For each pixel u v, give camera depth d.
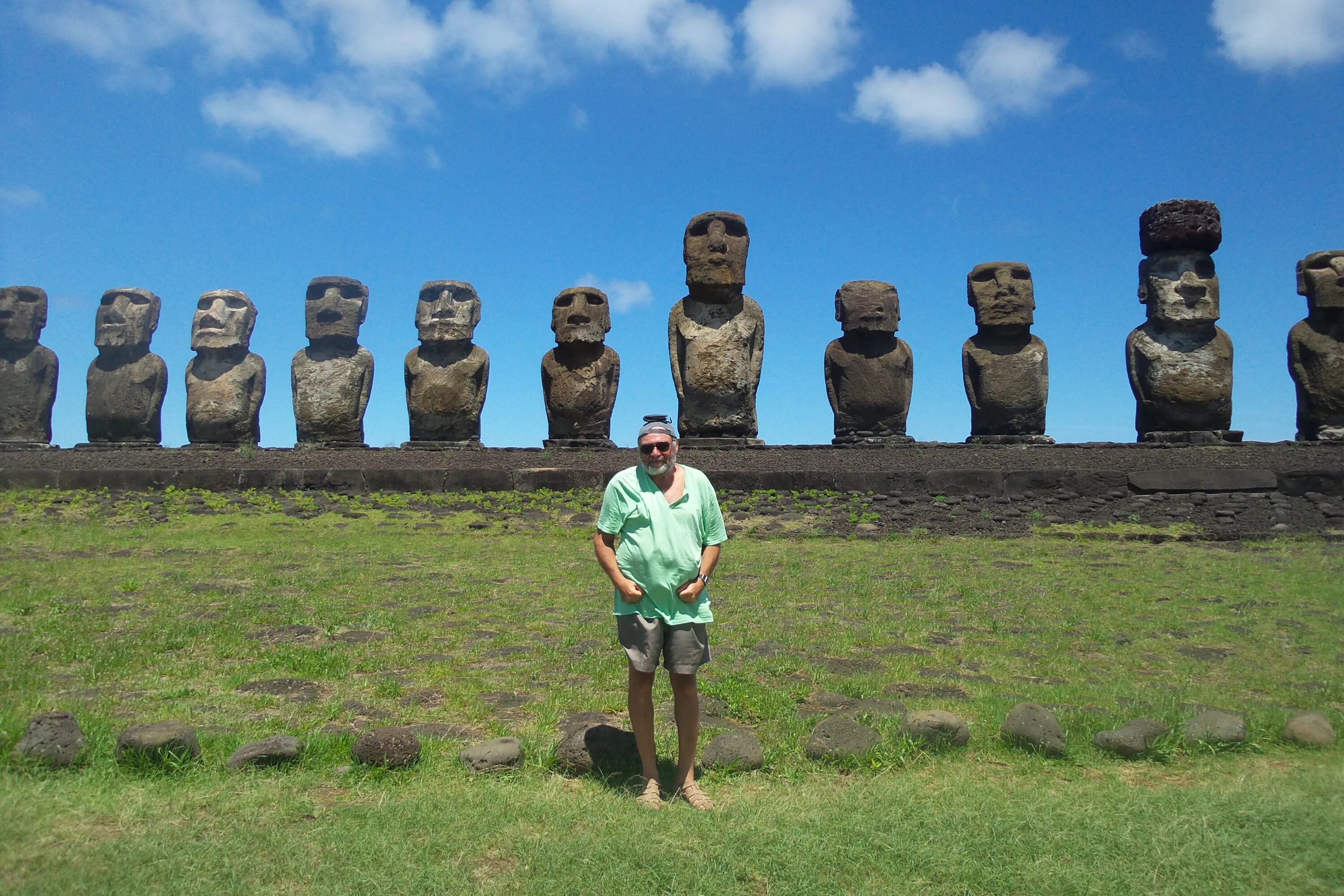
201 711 5.32
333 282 21.70
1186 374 18.88
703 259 19.80
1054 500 14.63
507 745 4.52
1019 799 4.04
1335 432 18.38
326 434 21.36
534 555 11.54
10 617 7.67
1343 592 9.12
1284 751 4.81
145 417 21.84
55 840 3.46
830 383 20.38
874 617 8.18
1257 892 3.24
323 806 3.91
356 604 8.52
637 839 3.58
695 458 17.33
